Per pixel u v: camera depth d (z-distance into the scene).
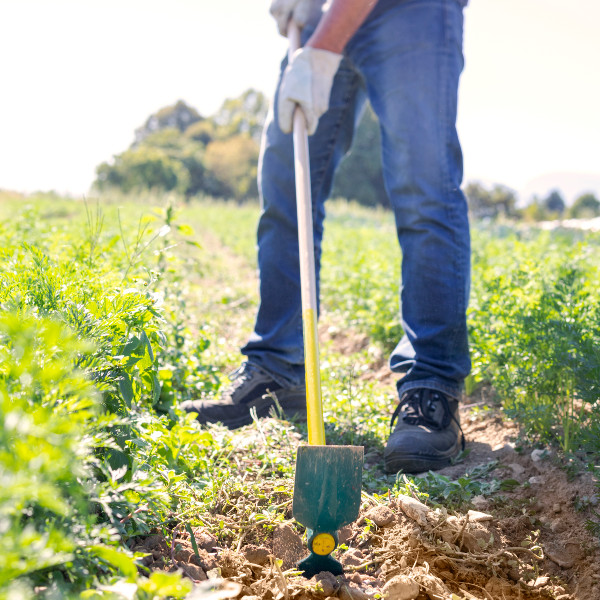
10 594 0.84
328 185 3.22
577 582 1.82
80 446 1.12
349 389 3.02
